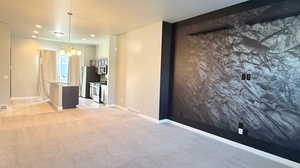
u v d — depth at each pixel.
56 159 2.84
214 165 2.85
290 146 2.95
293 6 2.91
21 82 8.16
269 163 2.98
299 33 2.86
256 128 3.36
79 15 4.61
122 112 6.22
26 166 2.62
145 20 4.92
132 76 6.19
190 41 4.63
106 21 5.09
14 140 3.53
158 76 5.07
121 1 3.64
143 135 4.08
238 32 3.62
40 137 3.72
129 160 2.90
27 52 8.20
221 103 3.94
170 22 5.07
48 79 8.62
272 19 3.11
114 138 3.82
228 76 3.80
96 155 3.03
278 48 3.08
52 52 8.67
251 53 3.43
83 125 4.63
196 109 4.48
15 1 3.78
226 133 3.84
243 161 3.02
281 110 3.06
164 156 3.09
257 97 3.35
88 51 9.77
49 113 5.80
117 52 7.12
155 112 5.16
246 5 3.50
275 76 3.12
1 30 5.59
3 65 5.80
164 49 5.02
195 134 4.27
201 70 4.35
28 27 6.03
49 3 3.85
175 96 5.06
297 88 2.89
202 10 4.05
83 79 9.41
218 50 3.99
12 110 6.02
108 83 7.14
